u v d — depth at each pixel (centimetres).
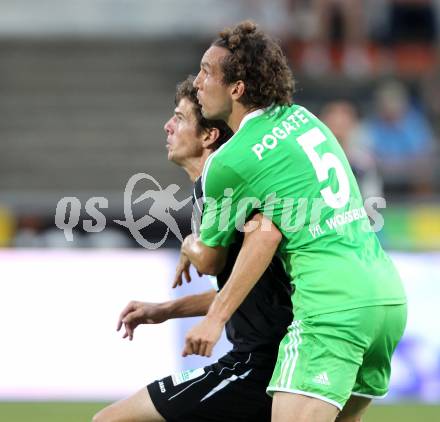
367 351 1350
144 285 2727
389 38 4747
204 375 1433
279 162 1351
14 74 4784
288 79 1398
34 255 2719
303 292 1334
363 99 4491
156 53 4916
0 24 5262
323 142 1395
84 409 2533
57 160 4378
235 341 1447
